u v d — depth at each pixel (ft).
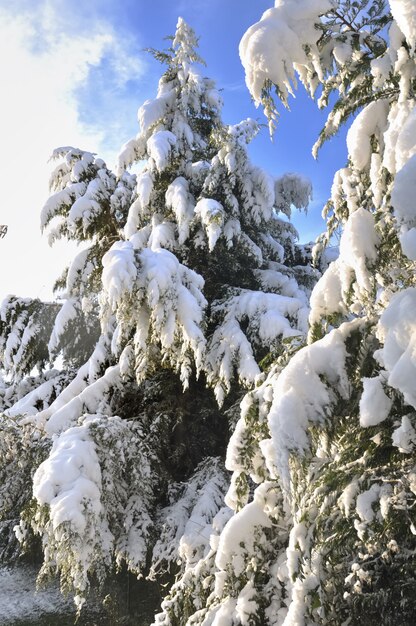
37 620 21.95
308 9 8.49
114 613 19.94
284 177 31.07
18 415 23.12
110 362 25.02
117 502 18.40
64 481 16.05
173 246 24.18
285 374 6.54
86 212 25.46
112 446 18.25
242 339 19.88
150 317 16.90
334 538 7.00
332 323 7.36
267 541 8.97
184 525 19.25
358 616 6.80
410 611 6.66
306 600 6.88
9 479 25.40
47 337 28.17
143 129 27.81
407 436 5.63
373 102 7.80
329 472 6.93
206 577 10.87
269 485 9.14
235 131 24.99
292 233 31.91
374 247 6.30
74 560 15.39
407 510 6.03
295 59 8.45
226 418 25.04
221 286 25.80
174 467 24.72
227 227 24.13
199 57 29.71
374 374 6.63
